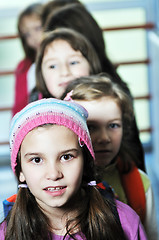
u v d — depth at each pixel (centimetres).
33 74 415
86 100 212
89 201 180
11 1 567
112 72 340
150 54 571
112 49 605
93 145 216
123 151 244
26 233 172
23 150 160
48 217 176
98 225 176
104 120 214
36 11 461
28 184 163
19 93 422
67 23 349
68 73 274
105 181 226
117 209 188
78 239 177
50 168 156
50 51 278
